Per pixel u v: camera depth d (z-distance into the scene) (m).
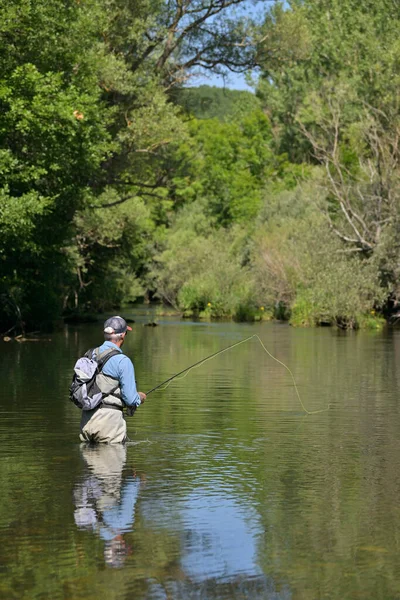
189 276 90.00
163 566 8.42
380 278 62.03
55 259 50.06
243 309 71.06
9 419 17.22
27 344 40.25
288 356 33.75
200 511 10.31
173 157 59.41
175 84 60.09
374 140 64.81
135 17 54.34
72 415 17.72
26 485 11.55
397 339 45.00
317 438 15.32
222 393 21.77
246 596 7.71
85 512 10.22
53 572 8.26
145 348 38.41
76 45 42.50
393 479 12.06
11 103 37.06
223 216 116.31
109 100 54.94
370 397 20.94
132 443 14.78
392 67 63.56
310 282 65.50
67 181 42.91
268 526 9.72
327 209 70.50
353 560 8.59
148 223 104.25
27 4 37.97
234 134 124.12
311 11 86.62
